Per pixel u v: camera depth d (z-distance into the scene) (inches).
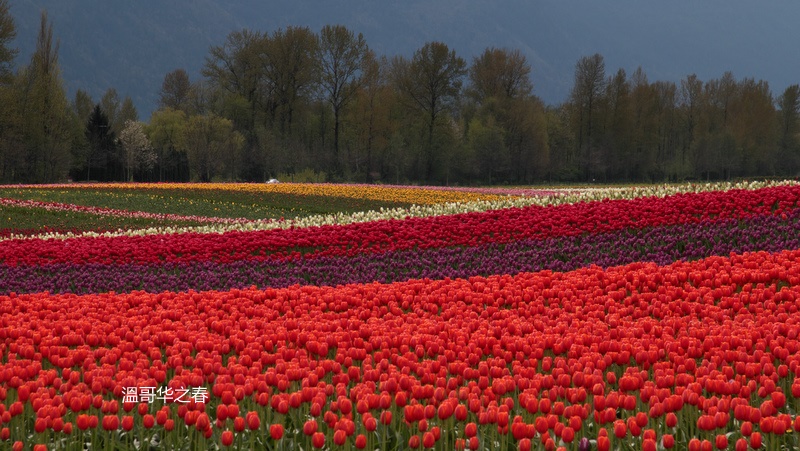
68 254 846.5
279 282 761.0
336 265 805.9
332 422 299.1
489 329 430.9
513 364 358.9
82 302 539.2
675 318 453.7
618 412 362.6
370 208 1785.2
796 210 802.8
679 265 627.2
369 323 474.6
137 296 560.7
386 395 312.7
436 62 3651.6
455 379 334.6
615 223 831.1
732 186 1047.6
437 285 589.9
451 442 323.9
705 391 344.2
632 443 316.8
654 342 409.4
